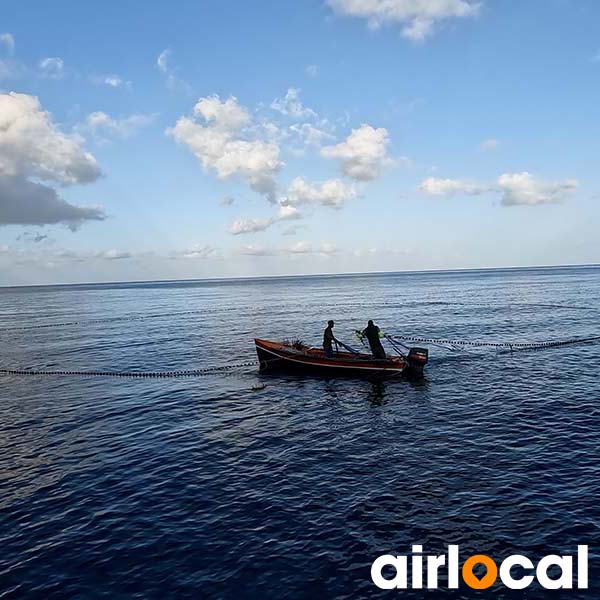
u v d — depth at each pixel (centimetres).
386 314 6122
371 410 1986
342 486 1283
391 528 1073
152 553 1011
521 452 1464
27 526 1136
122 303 11031
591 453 1438
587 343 3412
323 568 947
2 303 12494
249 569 949
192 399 2256
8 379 2878
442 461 1419
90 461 1520
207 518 1145
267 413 1998
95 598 881
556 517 1091
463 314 5806
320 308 7531
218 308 8381
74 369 3123
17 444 1695
